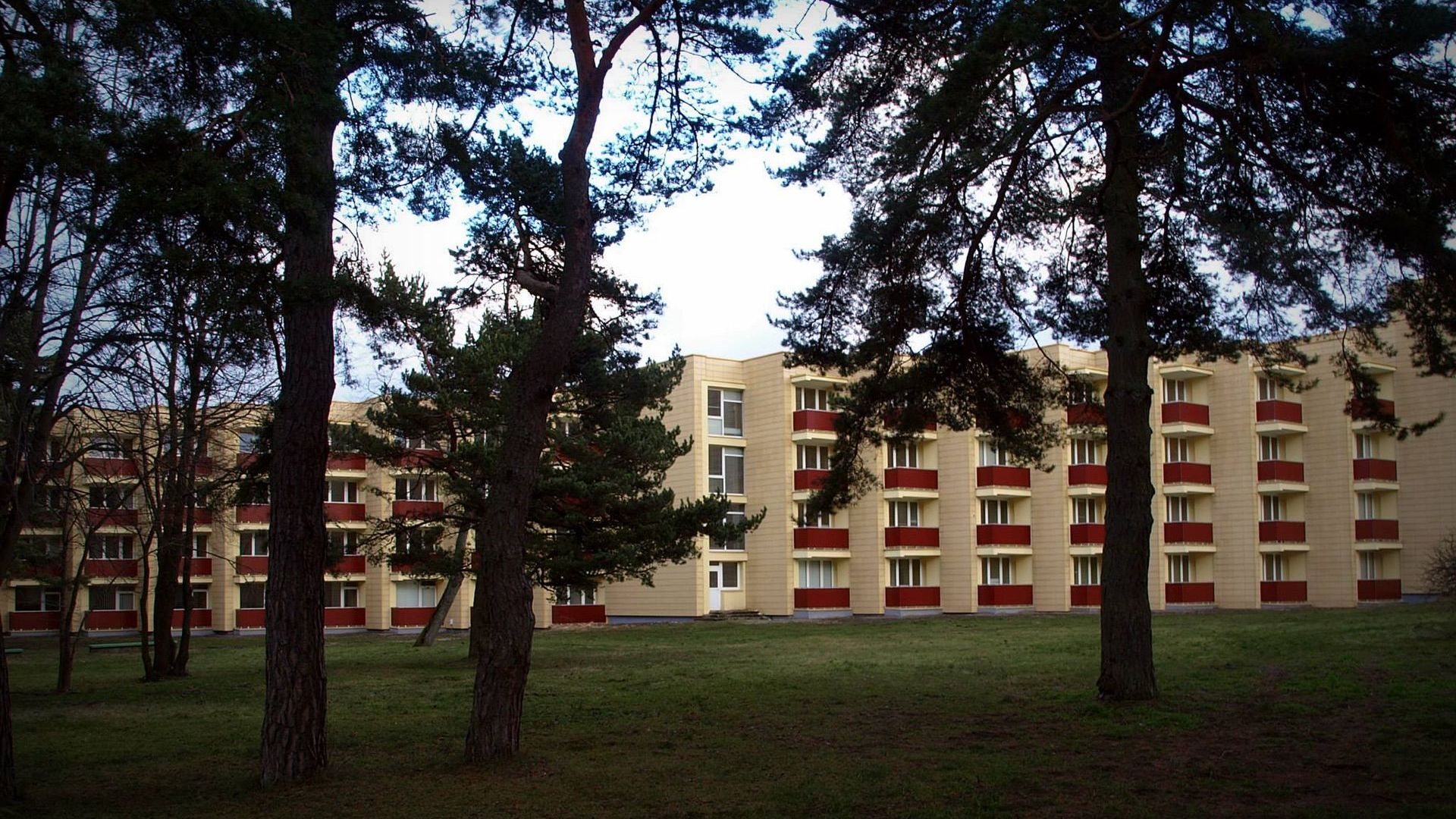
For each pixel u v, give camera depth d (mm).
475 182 12633
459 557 25406
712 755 11289
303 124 9305
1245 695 14414
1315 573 46938
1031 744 11328
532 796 9398
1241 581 46938
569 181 11344
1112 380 14367
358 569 48562
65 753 12883
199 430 21156
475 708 11148
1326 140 11672
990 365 16328
